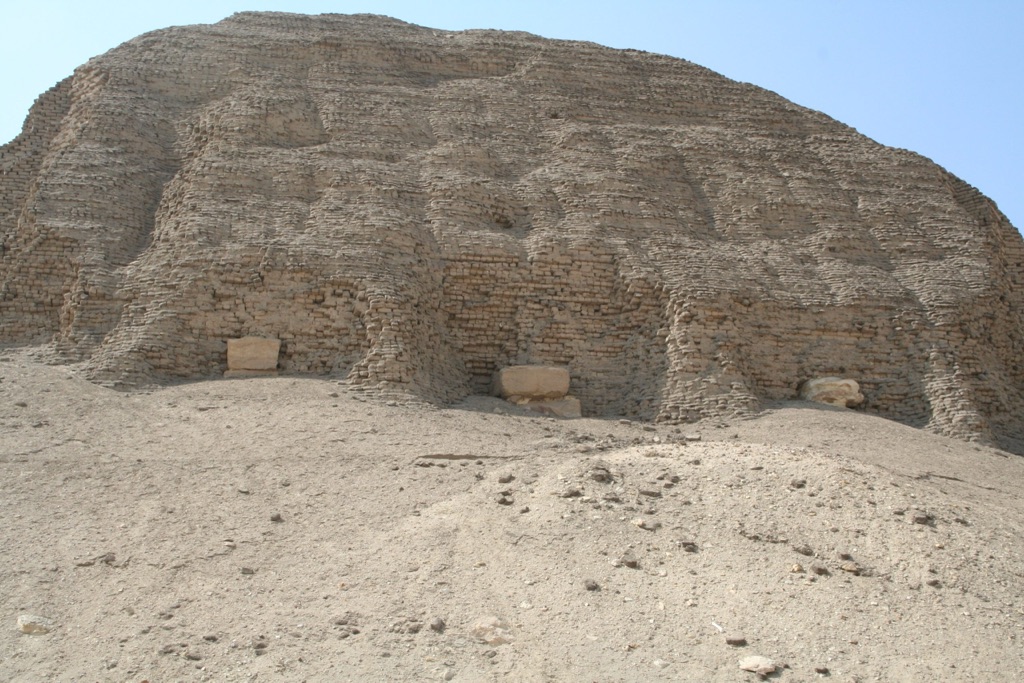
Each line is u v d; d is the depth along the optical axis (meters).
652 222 20.80
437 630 8.35
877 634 8.53
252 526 10.30
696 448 12.93
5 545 9.62
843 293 19.64
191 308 16.98
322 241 18.23
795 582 9.27
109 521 10.29
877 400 18.50
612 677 7.73
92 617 8.43
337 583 9.10
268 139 21.55
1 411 13.60
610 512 10.48
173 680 7.48
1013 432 18.91
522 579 9.25
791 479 11.38
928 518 10.52
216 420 14.12
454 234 19.33
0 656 7.82
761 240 21.16
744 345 18.34
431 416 15.21
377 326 16.81
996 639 8.62
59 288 18.02
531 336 18.62
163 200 19.84
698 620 8.65
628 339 18.70
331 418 14.35
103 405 14.48
